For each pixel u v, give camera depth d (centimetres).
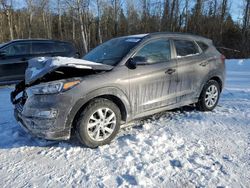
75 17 2919
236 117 545
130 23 3700
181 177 332
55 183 327
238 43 3105
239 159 373
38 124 387
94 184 322
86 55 533
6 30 3897
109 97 431
